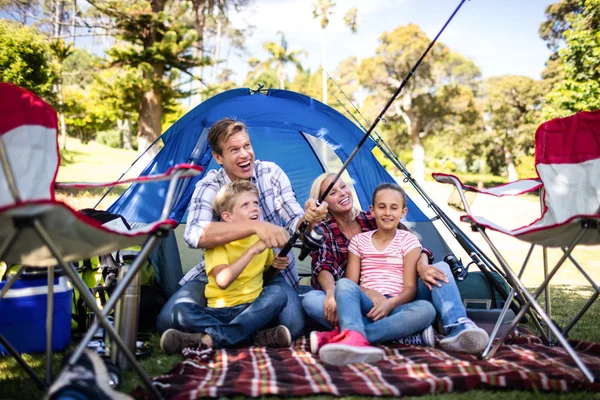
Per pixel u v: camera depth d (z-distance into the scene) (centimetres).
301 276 349
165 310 225
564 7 1920
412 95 3064
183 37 1196
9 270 225
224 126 260
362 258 244
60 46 1297
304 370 182
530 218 954
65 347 223
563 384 165
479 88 3172
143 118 1230
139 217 317
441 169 3028
